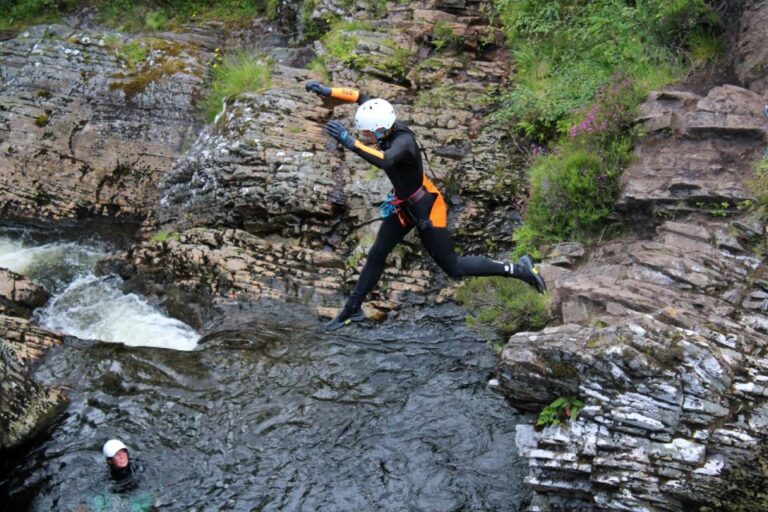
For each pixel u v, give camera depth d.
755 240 6.62
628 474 5.31
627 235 7.57
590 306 6.56
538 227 8.16
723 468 5.20
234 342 7.93
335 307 8.42
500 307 7.95
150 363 7.60
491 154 9.51
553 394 5.75
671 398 5.36
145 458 6.61
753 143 7.17
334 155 9.49
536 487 5.65
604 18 9.27
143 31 13.15
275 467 6.50
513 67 10.55
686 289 6.40
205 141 10.23
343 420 6.95
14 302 8.46
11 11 13.62
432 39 10.95
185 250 8.93
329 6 11.66
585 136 8.14
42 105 11.22
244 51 12.10
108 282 9.23
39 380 7.36
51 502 6.27
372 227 8.94
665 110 7.75
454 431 6.77
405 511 6.05
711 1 8.48
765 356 5.67
